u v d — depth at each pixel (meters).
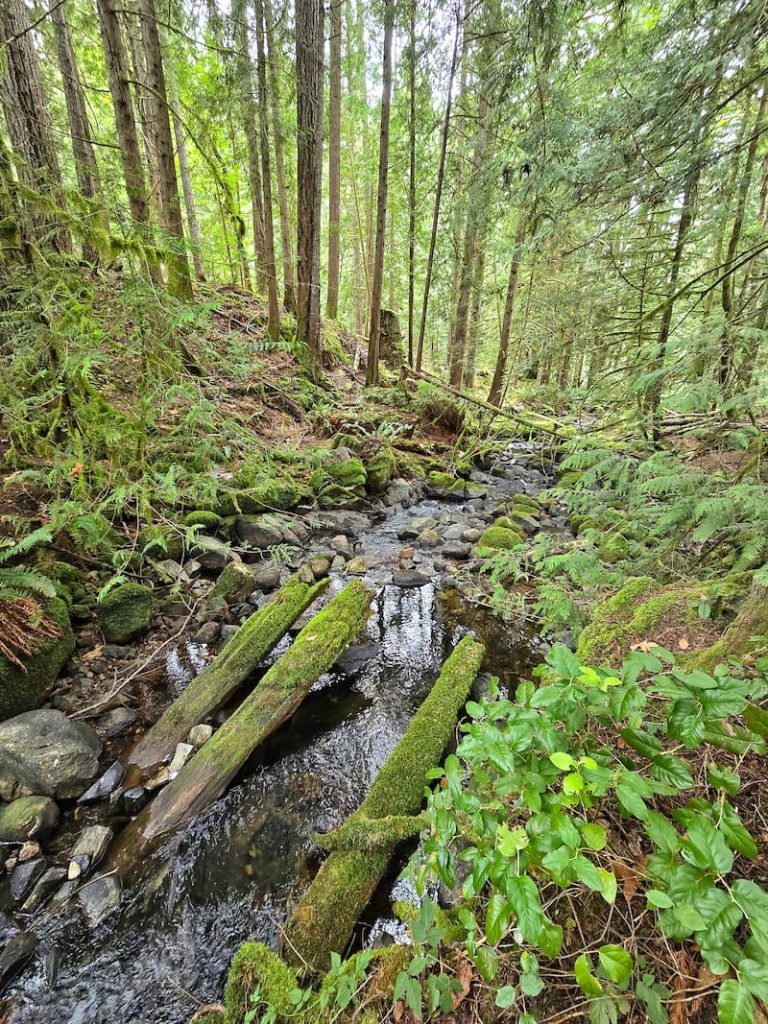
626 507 3.96
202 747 2.60
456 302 11.75
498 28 5.34
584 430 5.76
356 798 2.49
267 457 5.52
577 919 1.25
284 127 7.15
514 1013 1.17
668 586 3.08
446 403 8.86
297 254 8.23
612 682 1.25
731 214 3.75
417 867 1.75
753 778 1.48
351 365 10.77
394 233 15.02
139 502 3.83
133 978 1.77
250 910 1.98
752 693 1.37
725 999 0.81
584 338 4.74
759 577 1.92
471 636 3.51
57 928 1.89
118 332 3.49
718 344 2.62
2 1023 1.63
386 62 7.04
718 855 0.95
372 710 3.12
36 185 3.35
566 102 3.71
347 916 1.85
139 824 2.29
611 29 3.58
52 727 2.49
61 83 7.89
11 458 3.51
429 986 1.27
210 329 5.61
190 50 7.13
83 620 3.33
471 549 5.28
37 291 3.11
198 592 4.00
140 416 3.83
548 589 3.44
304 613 4.04
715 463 3.55
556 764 1.12
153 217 4.57
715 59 2.63
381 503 6.71
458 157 9.91
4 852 2.09
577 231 4.67
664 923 1.00
